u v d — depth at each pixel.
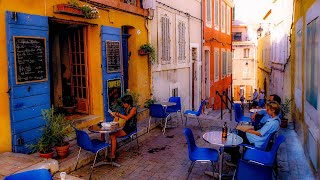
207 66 16.44
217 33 18.27
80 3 6.82
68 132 6.18
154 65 10.19
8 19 5.25
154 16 10.09
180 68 12.49
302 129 7.26
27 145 5.47
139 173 5.72
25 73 5.58
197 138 8.24
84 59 7.72
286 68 10.95
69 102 7.92
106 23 7.76
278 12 13.91
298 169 5.85
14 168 4.64
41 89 5.97
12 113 5.37
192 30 13.77
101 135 6.44
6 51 5.29
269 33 18.47
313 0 5.92
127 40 9.17
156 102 9.53
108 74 7.89
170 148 7.23
